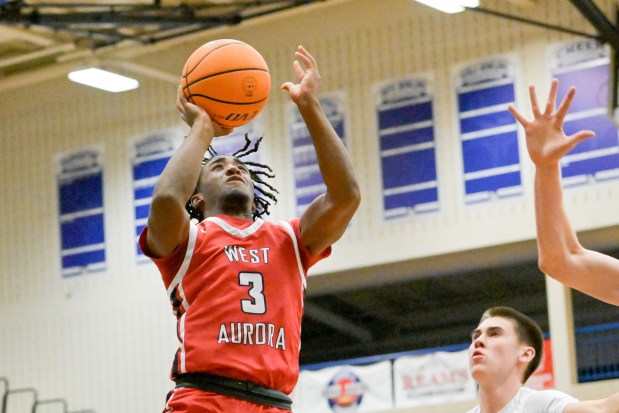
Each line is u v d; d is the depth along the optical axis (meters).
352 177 7.00
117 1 23.33
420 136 22.47
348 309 29.36
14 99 27.72
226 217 7.09
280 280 6.86
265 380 6.58
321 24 23.88
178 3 23.52
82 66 23.47
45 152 27.14
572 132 20.86
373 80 23.17
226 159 7.43
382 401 22.41
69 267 26.33
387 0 23.23
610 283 6.70
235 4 22.88
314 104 7.06
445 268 23.09
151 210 6.68
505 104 21.66
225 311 6.63
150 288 25.19
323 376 23.12
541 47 21.48
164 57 25.11
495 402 8.69
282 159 23.80
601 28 19.28
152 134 25.83
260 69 7.25
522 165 21.31
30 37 24.16
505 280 27.94
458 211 21.83
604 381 20.25
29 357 26.48
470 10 21.39
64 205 26.67
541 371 20.95
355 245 22.77
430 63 22.59
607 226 20.33
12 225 27.30
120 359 25.28
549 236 6.69
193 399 6.50
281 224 7.11
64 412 24.78
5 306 27.02
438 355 22.00
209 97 7.11
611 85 19.22
